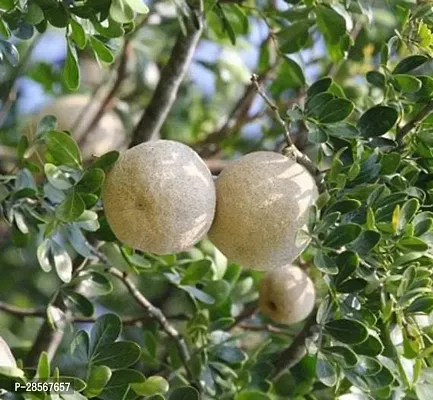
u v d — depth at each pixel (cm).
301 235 169
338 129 175
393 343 172
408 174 176
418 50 183
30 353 193
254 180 170
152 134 194
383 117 176
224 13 202
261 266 172
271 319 199
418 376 171
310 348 172
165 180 169
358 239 170
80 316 193
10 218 183
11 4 175
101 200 177
